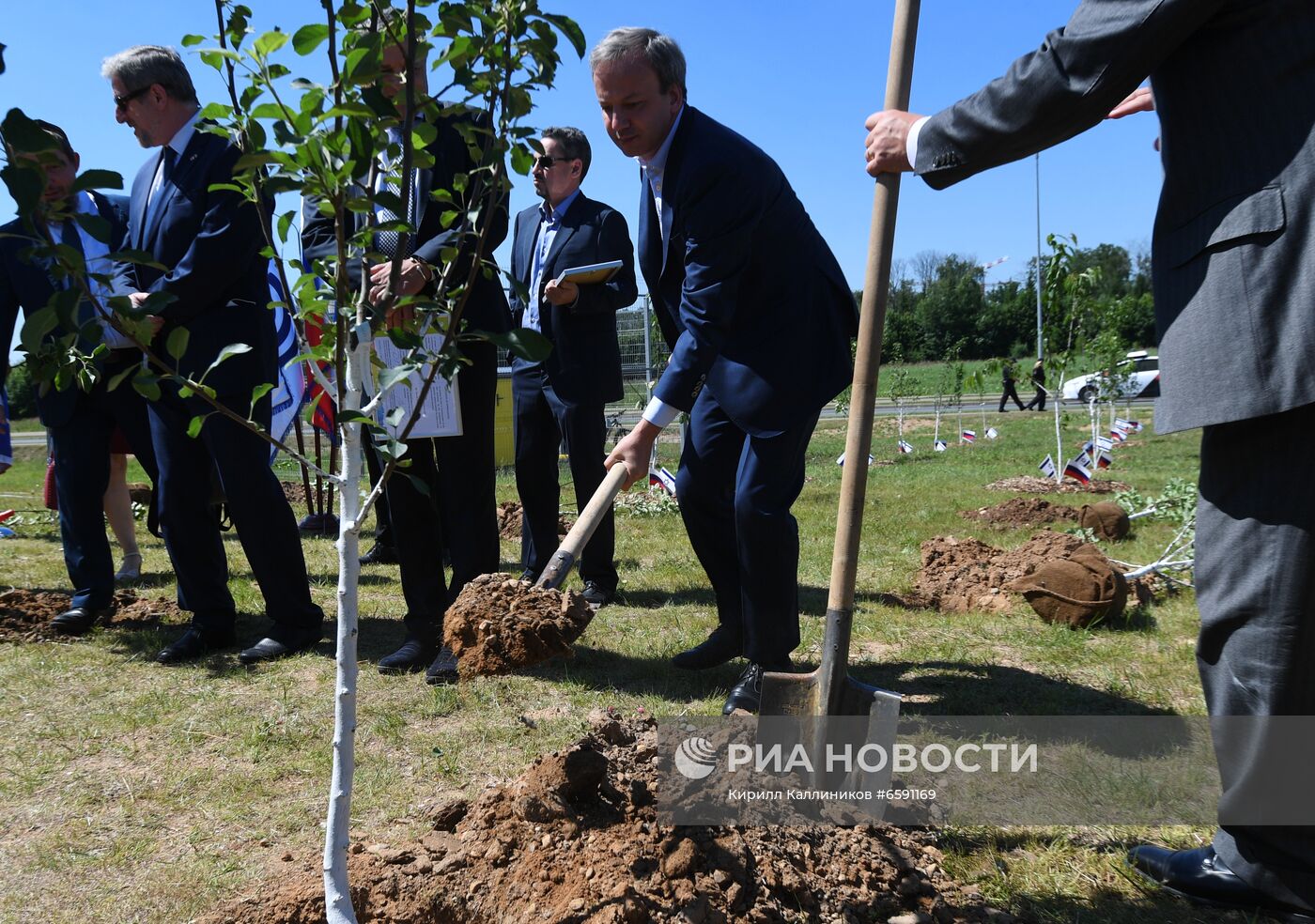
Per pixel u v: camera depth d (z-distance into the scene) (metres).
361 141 1.68
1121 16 2.01
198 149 4.07
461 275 3.69
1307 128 1.92
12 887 2.39
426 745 3.24
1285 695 2.11
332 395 1.96
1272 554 2.08
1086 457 10.49
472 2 1.77
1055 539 5.61
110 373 4.59
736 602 4.00
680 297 3.66
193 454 4.26
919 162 2.36
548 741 3.25
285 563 4.28
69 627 4.67
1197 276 2.08
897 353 21.58
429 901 2.21
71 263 1.64
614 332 5.35
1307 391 1.91
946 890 2.35
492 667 2.59
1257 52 1.96
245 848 2.57
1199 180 2.07
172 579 6.16
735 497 3.38
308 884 2.28
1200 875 2.29
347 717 1.94
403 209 1.75
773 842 2.38
